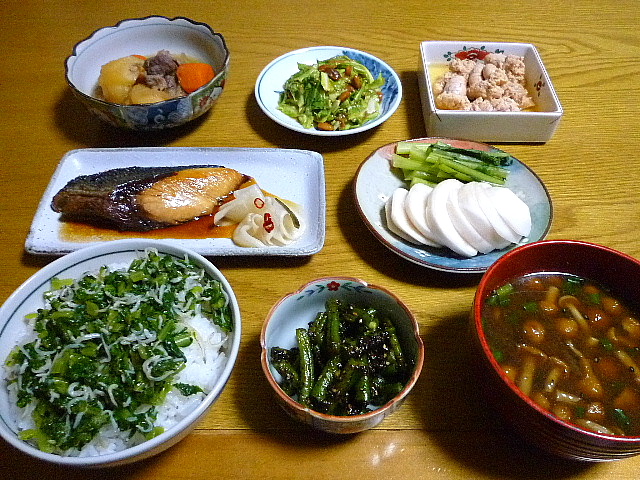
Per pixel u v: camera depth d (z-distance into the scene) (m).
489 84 0.46
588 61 0.53
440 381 0.29
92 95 0.45
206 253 0.33
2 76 0.47
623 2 0.61
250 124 0.45
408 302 0.33
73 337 0.26
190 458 0.26
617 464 0.26
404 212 0.36
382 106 0.46
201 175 0.38
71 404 0.24
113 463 0.22
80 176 0.37
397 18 0.57
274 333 0.28
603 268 0.29
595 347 0.27
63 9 0.56
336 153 0.43
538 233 0.35
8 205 0.37
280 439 0.27
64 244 0.34
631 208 0.39
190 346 0.27
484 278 0.27
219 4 0.58
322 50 0.50
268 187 0.39
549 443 0.23
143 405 0.25
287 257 0.34
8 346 0.27
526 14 0.59
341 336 0.28
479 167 0.39
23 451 0.22
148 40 0.48
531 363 0.27
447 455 0.26
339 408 0.26
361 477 0.25
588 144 0.44
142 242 0.30
